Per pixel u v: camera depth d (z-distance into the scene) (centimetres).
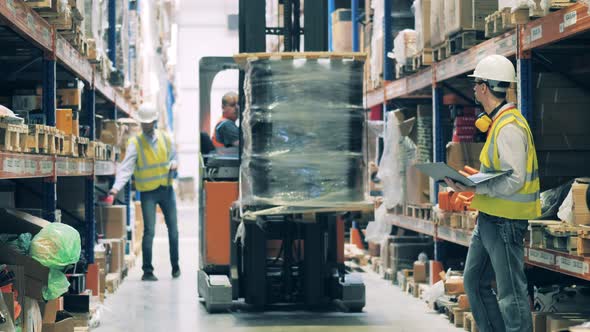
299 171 602
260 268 721
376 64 1030
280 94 604
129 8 1158
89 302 639
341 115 607
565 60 617
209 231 768
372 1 1073
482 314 499
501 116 465
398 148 888
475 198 471
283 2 760
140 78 1260
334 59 609
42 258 481
